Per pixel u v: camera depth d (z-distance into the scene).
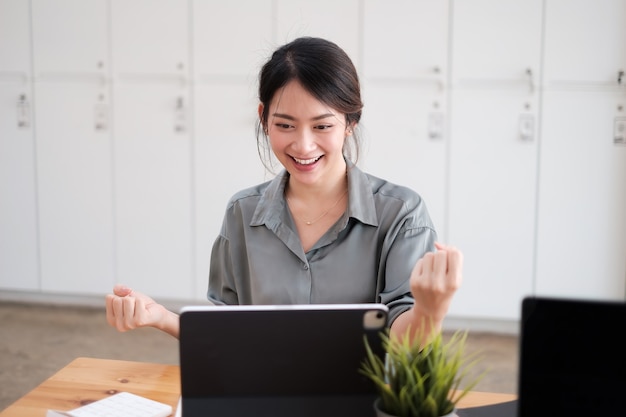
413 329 1.20
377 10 3.89
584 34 3.74
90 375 1.50
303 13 3.96
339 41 3.95
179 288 4.33
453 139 3.92
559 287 3.94
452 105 3.90
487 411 1.29
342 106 1.36
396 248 1.49
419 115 3.93
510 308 4.00
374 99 3.95
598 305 0.88
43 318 4.30
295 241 1.53
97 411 1.29
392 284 1.47
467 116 3.89
